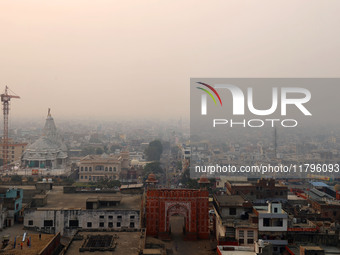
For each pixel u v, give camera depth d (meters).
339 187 162.38
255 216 95.56
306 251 80.25
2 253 75.62
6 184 147.38
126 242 86.06
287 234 94.50
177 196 113.44
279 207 96.50
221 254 81.75
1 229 101.31
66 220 105.12
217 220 111.56
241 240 94.75
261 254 79.31
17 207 110.12
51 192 132.88
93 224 105.25
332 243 93.44
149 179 118.50
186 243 109.38
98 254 77.88
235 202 106.69
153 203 114.00
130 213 106.12
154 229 113.75
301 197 155.75
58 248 89.56
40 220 104.44
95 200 108.31
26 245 81.00
